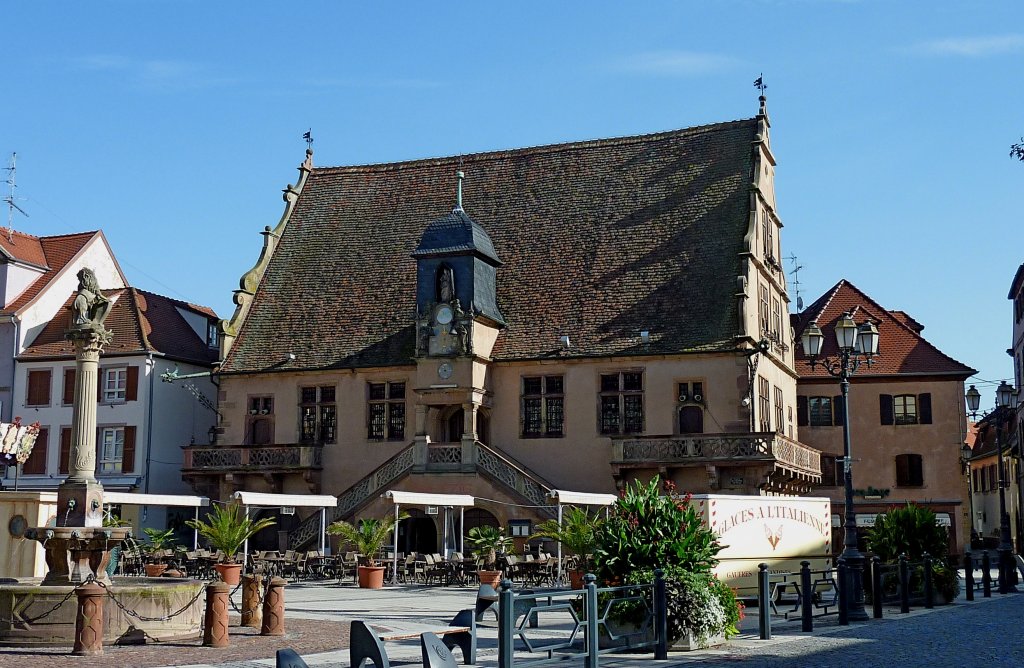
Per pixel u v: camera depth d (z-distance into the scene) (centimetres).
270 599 2056
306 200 5222
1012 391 3616
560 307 4416
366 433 4488
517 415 4316
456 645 1852
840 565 2325
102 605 1786
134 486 4747
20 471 4912
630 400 4188
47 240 5431
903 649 1806
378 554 3884
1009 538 3419
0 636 1859
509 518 4053
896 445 5300
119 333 4953
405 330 4559
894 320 5556
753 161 4494
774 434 3900
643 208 4584
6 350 5003
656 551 1836
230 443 4672
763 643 1917
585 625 1584
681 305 4225
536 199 4809
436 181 5069
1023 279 6259
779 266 4828
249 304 4881
